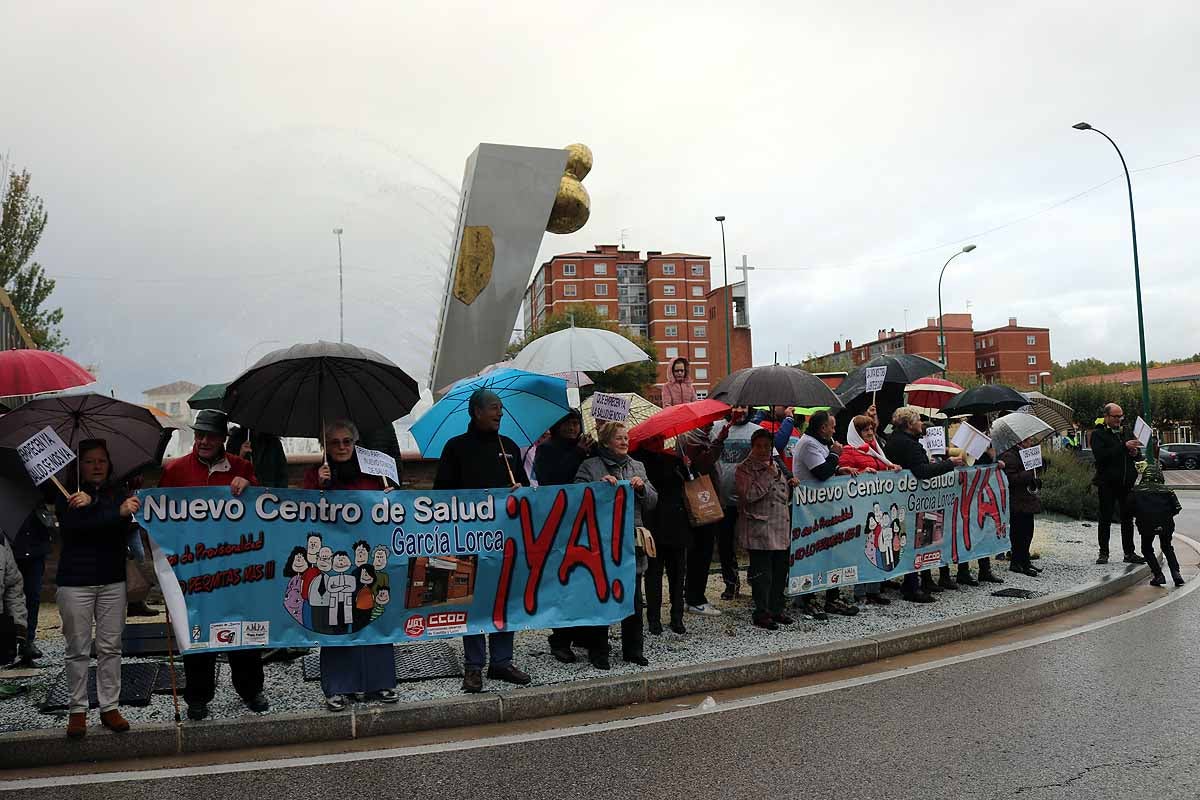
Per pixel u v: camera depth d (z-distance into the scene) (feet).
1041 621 26.35
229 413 17.71
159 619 25.68
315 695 18.30
